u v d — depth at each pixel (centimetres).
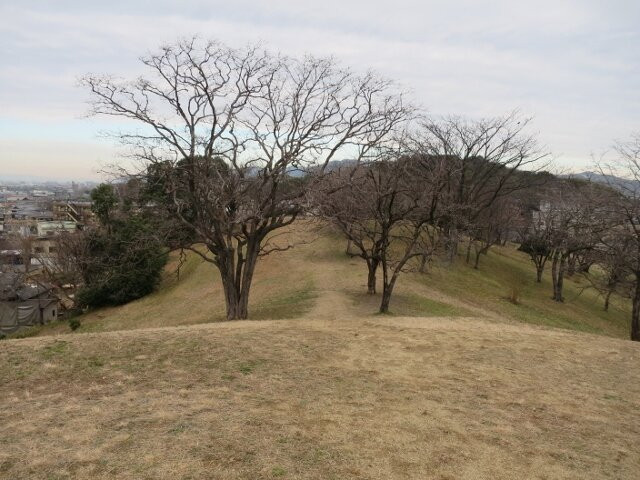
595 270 4700
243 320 1581
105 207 3372
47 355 842
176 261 3894
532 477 526
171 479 455
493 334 1265
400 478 494
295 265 2895
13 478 450
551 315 2639
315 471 491
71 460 484
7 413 607
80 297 3278
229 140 1684
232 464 490
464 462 542
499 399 768
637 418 732
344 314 1731
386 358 972
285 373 826
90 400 661
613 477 543
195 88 1644
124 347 911
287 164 1734
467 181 3644
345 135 1847
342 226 2081
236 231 1967
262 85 1717
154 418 596
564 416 716
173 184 1644
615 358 1078
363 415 655
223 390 719
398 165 1975
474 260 3744
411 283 2464
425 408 700
